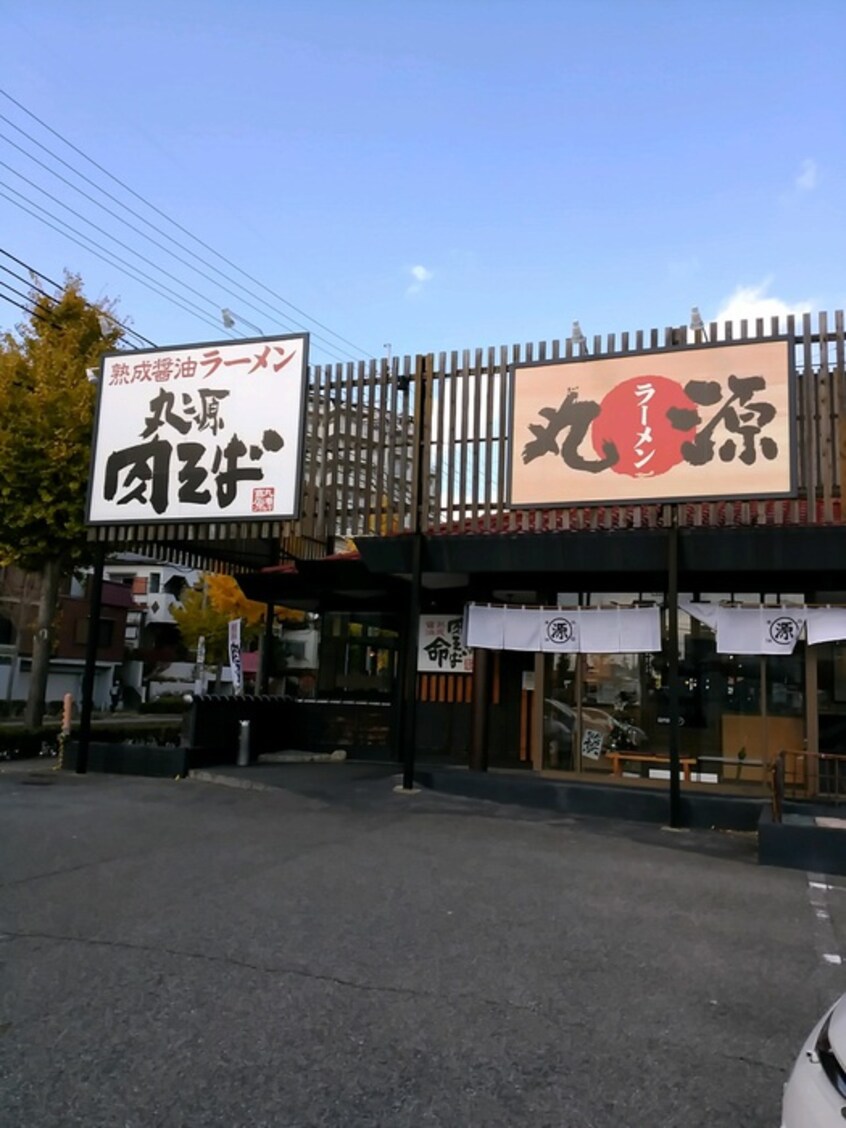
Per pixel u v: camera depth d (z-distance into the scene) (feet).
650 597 41.73
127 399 40.42
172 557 50.55
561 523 37.40
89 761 43.52
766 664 40.11
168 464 39.24
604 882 23.59
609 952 17.90
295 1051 12.91
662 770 40.60
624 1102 11.75
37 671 58.39
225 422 38.65
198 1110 11.16
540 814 33.76
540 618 37.76
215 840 27.37
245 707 46.88
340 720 50.21
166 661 166.30
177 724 66.44
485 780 36.40
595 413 34.68
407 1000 15.01
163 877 22.79
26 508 53.83
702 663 40.88
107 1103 11.27
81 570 79.00
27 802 33.68
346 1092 11.75
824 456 33.37
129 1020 13.83
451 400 38.19
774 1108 11.69
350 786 38.09
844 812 32.19
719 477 32.58
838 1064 8.82
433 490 37.86
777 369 32.40
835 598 39.42
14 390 54.75
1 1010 14.15
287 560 53.78
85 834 27.94
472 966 16.79
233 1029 13.60
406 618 48.98
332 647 51.39
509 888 22.58
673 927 19.79
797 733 39.24
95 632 43.16
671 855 27.45
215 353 39.27
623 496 33.81
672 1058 13.15
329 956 17.04
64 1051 12.71
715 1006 15.26
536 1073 12.51
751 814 31.96
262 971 16.14
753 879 24.71
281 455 37.60
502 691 46.29
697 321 36.60
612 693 41.93
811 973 17.12
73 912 19.60
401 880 22.98
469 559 37.58
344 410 40.01
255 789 37.88
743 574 39.34
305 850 26.20
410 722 37.37
